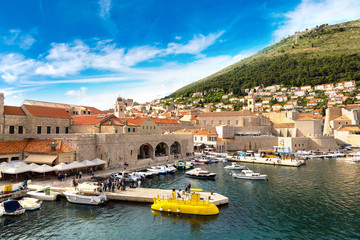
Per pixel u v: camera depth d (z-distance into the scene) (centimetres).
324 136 11825
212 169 7344
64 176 4859
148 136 7688
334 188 5006
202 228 3050
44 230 2941
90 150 5894
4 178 4753
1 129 5606
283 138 11925
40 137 5844
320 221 3284
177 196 3781
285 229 3041
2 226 3020
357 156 10012
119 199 3950
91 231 2938
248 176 5959
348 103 18862
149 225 3117
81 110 10375
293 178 6047
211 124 15238
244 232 2953
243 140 12081
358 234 2912
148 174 5966
